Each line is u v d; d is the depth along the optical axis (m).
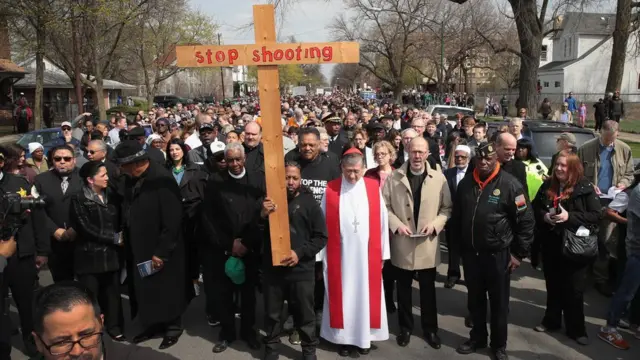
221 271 4.74
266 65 3.93
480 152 4.30
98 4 20.39
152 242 4.62
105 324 4.92
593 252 4.56
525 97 18.11
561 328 5.08
